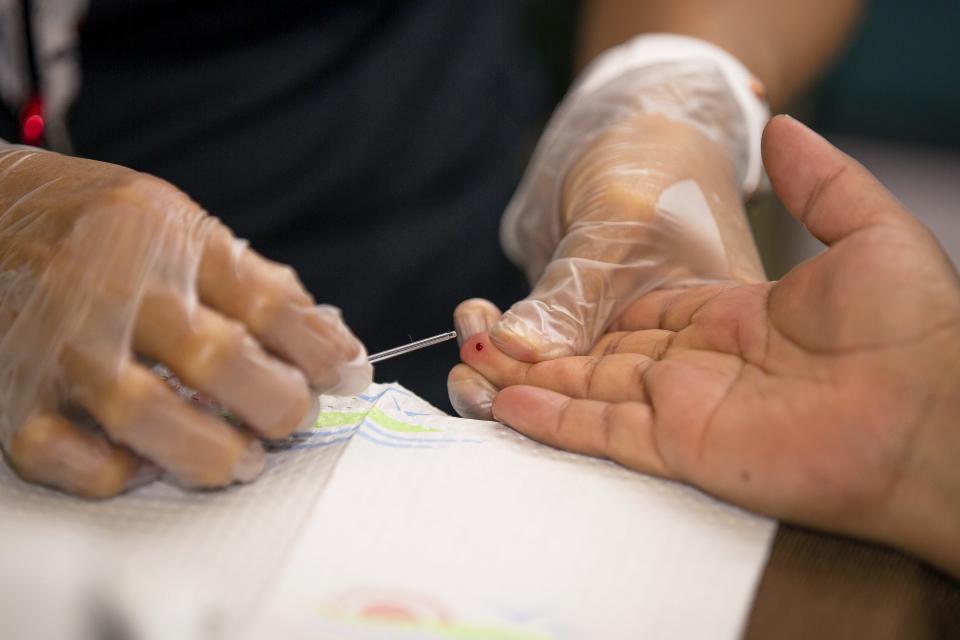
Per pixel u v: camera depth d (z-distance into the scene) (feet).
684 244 1.62
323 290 1.98
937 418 1.22
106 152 1.92
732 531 1.28
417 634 1.17
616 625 1.19
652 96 1.86
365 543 1.26
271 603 1.19
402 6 2.01
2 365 1.33
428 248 2.03
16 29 1.82
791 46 2.22
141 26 1.88
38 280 1.33
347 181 1.99
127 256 1.31
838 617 1.20
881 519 1.25
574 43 3.13
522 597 1.21
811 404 1.26
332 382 1.36
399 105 2.00
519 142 2.23
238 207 1.95
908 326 1.24
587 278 1.55
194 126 1.92
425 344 1.57
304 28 1.94
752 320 1.36
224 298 1.32
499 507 1.31
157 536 1.27
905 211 1.31
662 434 1.32
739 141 1.92
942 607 1.25
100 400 1.29
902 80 3.99
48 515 1.30
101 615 1.10
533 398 1.42
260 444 1.36
